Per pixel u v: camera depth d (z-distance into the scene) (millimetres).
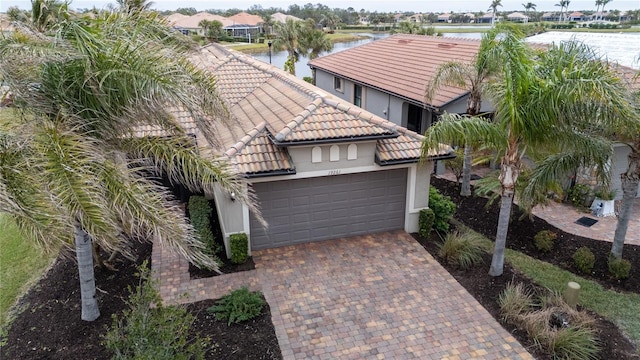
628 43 25062
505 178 11578
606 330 10445
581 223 15930
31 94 7656
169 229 7824
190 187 11164
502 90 11203
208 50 30719
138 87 7758
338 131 13117
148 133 9820
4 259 13672
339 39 99062
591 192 16938
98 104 8203
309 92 15641
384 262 13250
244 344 9867
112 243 7254
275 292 11852
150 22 8922
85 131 8297
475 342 10070
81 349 9656
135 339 8008
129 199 7504
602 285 12320
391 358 9633
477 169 21359
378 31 122375
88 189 6836
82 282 10164
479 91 16219
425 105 19812
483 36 15297
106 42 7930
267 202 13508
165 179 17016
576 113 9922
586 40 26719
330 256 13578
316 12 141500
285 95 16906
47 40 7219
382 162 13430
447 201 15188
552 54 10875
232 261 13039
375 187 14383
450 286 12109
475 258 13031
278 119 14414
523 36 11234
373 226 14859
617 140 12109
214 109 9344
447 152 13922
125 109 8227
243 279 12398
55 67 7805
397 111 23312
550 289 11906
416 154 13828
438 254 13586
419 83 22812
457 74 16453
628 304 11438
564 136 10680
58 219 6582
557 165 12562
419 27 56594
